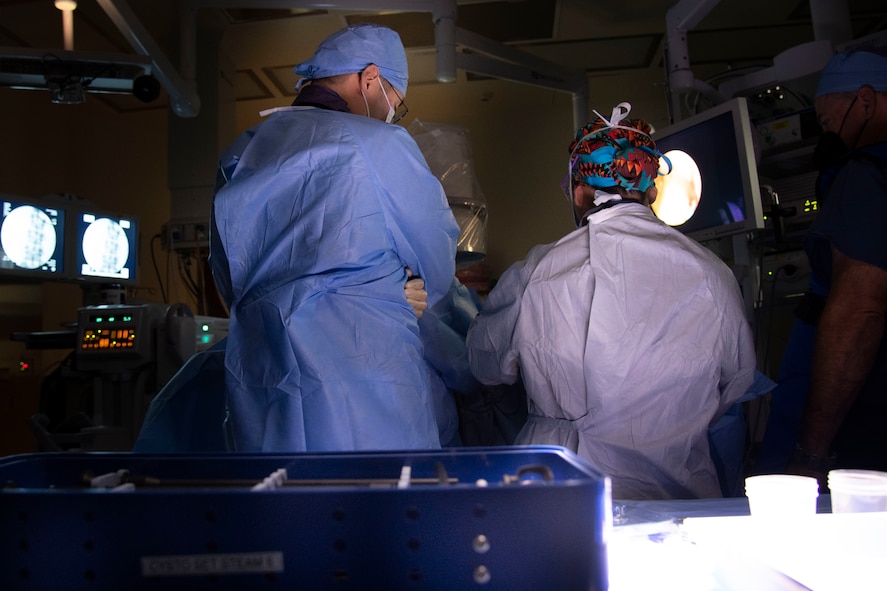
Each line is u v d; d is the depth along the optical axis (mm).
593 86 5633
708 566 644
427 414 1248
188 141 4543
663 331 1285
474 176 2141
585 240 1383
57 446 2574
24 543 479
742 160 2326
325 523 474
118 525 475
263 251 1232
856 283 1471
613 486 1310
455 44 3416
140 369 2762
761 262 2867
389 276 1249
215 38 4535
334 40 1419
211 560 472
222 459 600
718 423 1514
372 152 1228
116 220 3529
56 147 5664
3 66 3064
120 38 4676
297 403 1115
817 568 543
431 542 475
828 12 2885
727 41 4902
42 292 5121
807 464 1513
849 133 1714
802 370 1898
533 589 473
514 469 588
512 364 1473
